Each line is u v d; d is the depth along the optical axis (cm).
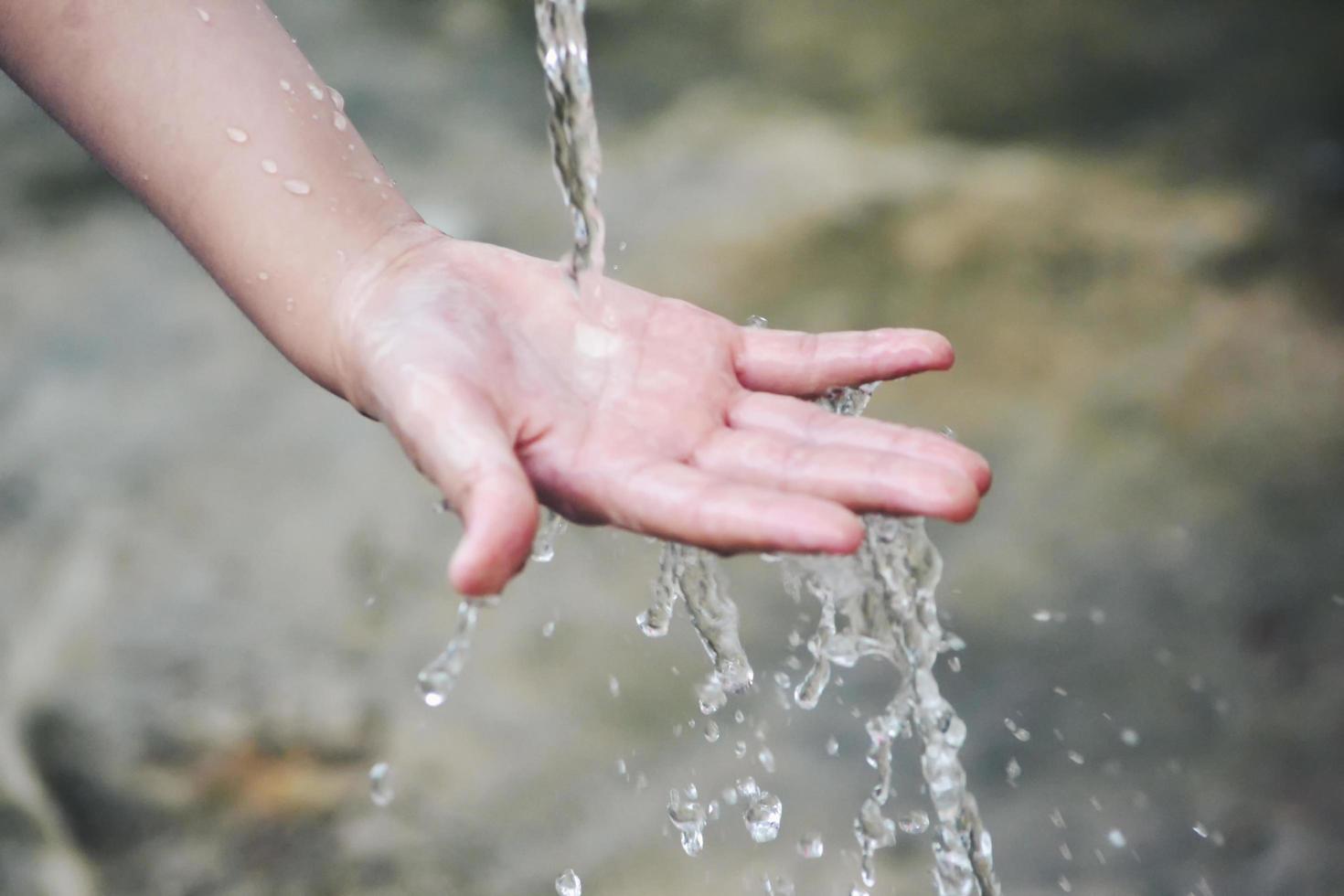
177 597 250
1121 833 210
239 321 334
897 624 135
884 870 202
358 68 453
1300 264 345
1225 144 401
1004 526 273
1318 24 442
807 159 404
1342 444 286
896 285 345
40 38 138
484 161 406
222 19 142
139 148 140
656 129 429
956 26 457
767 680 236
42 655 236
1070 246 356
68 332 328
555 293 135
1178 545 265
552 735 226
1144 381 309
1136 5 456
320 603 251
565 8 138
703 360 133
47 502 274
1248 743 224
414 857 204
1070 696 235
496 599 113
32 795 207
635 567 262
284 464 287
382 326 128
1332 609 248
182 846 204
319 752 221
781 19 471
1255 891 200
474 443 111
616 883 201
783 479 120
